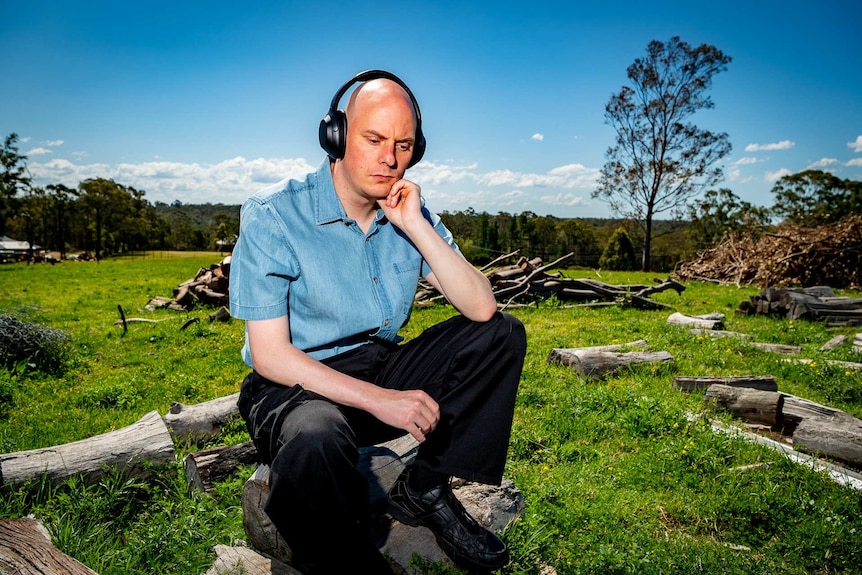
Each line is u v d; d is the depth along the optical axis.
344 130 1.94
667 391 5.62
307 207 2.04
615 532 2.92
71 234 113.12
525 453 4.07
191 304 13.20
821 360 6.84
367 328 2.15
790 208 57.69
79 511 2.91
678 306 13.88
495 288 13.70
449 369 2.01
